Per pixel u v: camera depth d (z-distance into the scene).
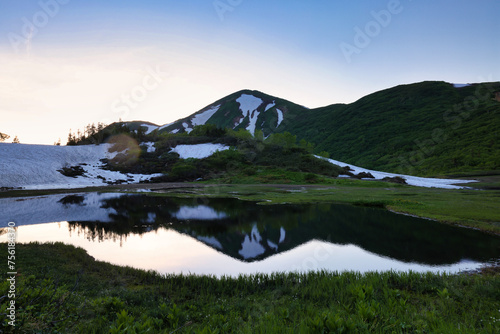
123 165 100.19
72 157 103.00
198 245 18.12
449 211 27.17
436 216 25.38
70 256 13.93
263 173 83.62
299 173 80.31
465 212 26.16
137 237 20.30
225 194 50.91
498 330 4.70
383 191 51.41
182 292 9.32
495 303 6.93
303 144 121.56
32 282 8.26
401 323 4.88
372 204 35.44
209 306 7.80
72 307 6.48
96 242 18.84
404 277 9.63
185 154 117.81
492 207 28.62
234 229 22.83
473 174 103.06
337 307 6.82
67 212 32.00
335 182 70.12
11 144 102.25
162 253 16.33
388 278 9.77
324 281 9.45
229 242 18.84
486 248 16.20
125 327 4.77
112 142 128.00
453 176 100.75
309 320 4.77
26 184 72.00
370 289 7.22
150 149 122.69
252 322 5.86
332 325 4.46
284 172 82.19
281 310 6.54
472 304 6.93
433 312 5.40
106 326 5.71
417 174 125.88
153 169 98.31
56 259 13.05
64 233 21.69
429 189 57.91
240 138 125.62
